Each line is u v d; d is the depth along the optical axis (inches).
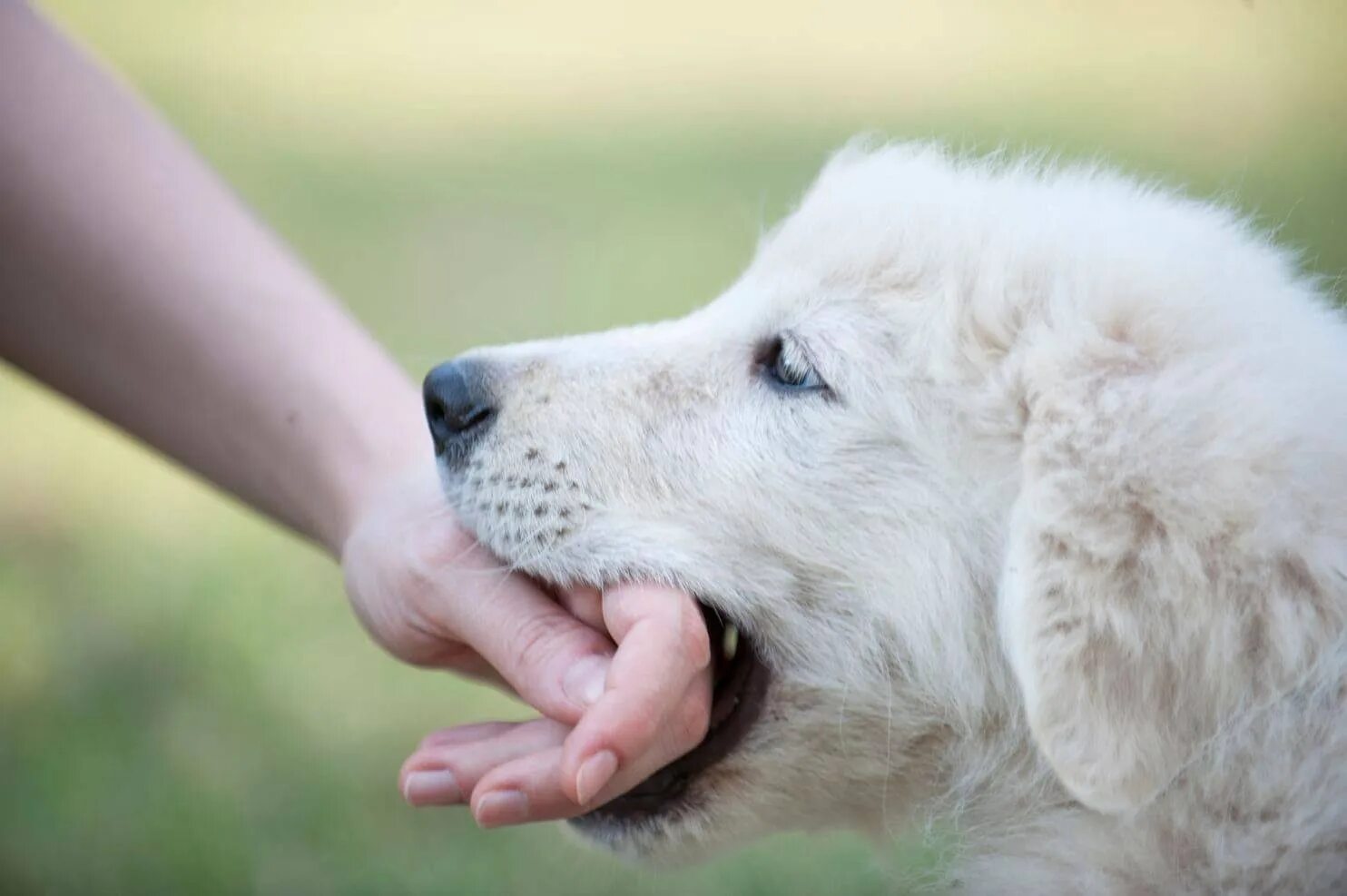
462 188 444.1
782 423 129.6
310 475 134.6
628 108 525.7
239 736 214.8
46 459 315.9
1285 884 104.2
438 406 132.2
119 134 141.9
